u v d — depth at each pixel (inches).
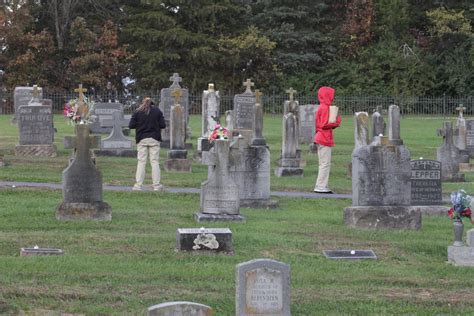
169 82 2758.4
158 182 949.8
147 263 611.5
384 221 768.9
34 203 844.0
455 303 547.2
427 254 685.3
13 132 1620.3
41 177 1040.8
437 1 2970.0
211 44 2790.4
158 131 948.0
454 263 651.5
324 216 840.3
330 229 762.2
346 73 2910.9
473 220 669.3
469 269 634.2
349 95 2812.5
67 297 527.2
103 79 2719.0
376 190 775.1
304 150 1501.0
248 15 2913.4
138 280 568.1
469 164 1346.0
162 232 726.5
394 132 1464.1
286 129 1205.1
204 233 652.1
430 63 2925.7
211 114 1460.4
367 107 2618.1
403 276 606.9
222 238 653.3
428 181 895.7
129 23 2800.2
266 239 703.7
